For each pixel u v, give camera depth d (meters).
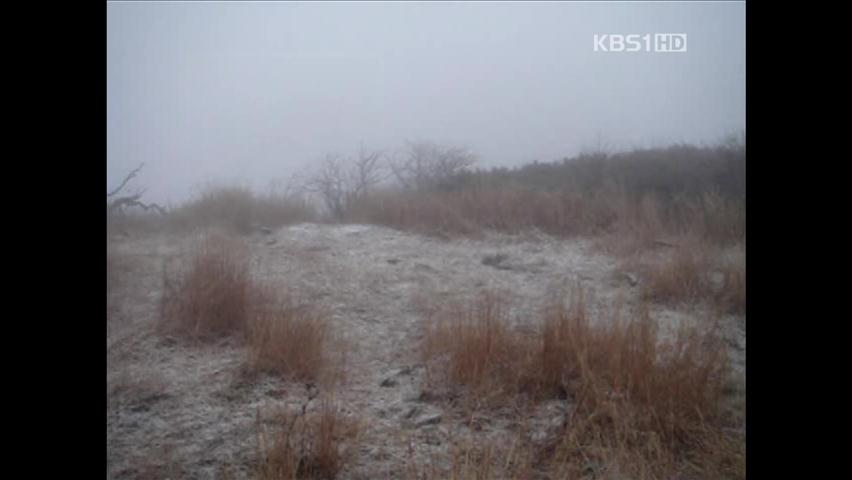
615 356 4.18
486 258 8.03
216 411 4.16
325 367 4.75
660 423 3.74
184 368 4.76
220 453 3.67
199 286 5.57
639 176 10.75
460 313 5.25
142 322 5.51
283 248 8.13
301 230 9.39
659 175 10.65
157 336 5.22
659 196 10.00
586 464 3.50
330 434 3.58
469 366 4.48
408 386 4.58
